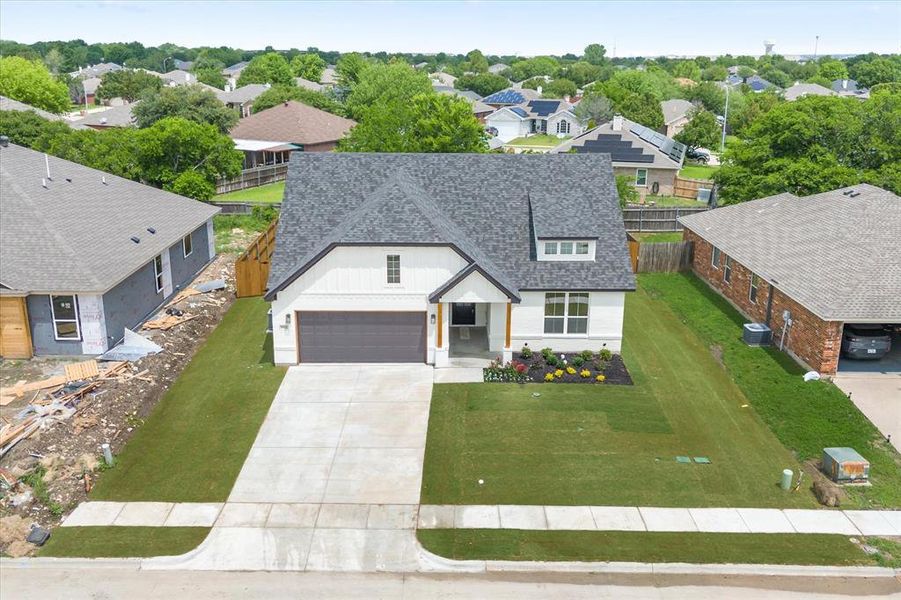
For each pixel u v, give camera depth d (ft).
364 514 57.82
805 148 146.00
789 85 587.27
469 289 80.89
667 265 126.11
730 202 149.59
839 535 55.47
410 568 52.03
